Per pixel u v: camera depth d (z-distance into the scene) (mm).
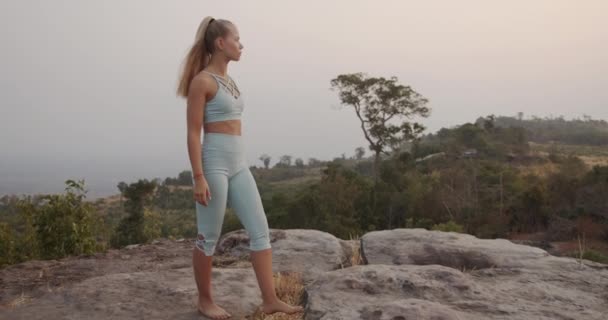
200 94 2838
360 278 3260
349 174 38094
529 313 2844
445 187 39094
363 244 4629
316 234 5039
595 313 2916
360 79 43469
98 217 7688
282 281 3777
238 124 3033
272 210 33562
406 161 47656
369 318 2621
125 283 3777
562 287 3459
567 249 25984
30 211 7176
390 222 35438
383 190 36969
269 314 3117
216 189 2887
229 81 2992
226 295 3488
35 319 3174
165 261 5016
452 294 3117
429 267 3443
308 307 2967
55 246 7016
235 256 5000
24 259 6867
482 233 33156
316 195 32625
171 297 3461
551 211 33719
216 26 2955
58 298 3557
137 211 25922
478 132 72062
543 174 47156
